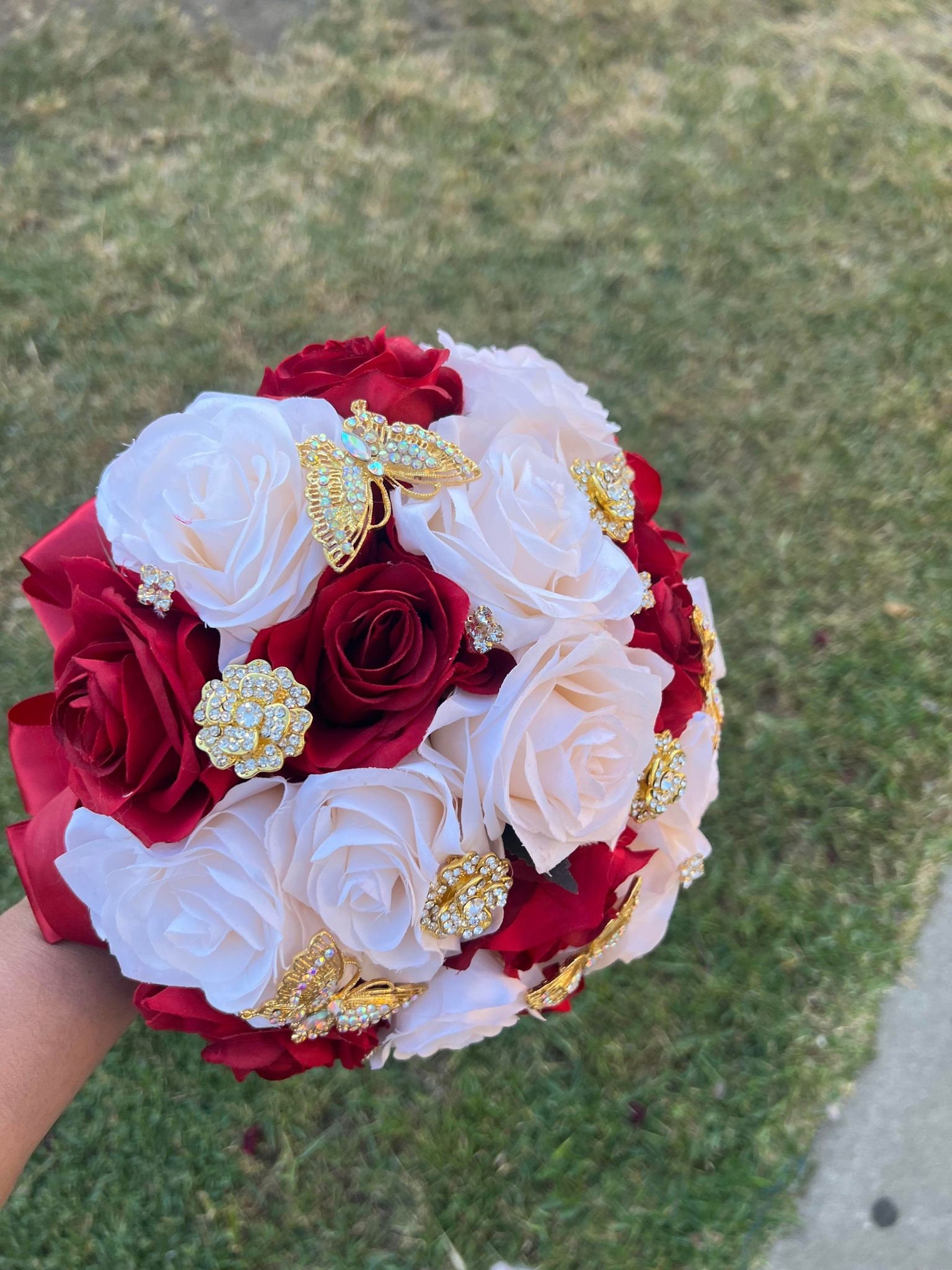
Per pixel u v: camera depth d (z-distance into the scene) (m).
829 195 1.08
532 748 0.34
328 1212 0.67
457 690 0.35
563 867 0.37
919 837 0.79
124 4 1.12
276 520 0.35
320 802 0.33
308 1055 0.39
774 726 0.82
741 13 1.21
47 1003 0.41
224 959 0.35
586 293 0.99
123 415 0.90
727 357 0.97
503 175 1.06
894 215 1.08
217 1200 0.67
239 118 1.07
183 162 1.04
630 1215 0.68
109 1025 0.42
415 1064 0.71
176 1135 0.68
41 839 0.41
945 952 0.75
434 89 1.11
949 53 1.21
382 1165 0.68
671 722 0.42
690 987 0.74
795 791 0.80
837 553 0.89
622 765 0.36
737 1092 0.71
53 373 0.91
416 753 0.34
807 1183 0.69
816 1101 0.71
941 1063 0.72
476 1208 0.67
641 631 0.41
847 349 0.99
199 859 0.34
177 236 0.99
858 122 1.14
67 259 0.97
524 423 0.40
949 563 0.90
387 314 0.96
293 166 1.04
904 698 0.83
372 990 0.38
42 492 0.87
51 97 1.06
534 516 0.36
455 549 0.35
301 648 0.34
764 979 0.74
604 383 0.95
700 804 0.44
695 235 1.04
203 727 0.33
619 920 0.42
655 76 1.15
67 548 0.41
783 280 1.02
